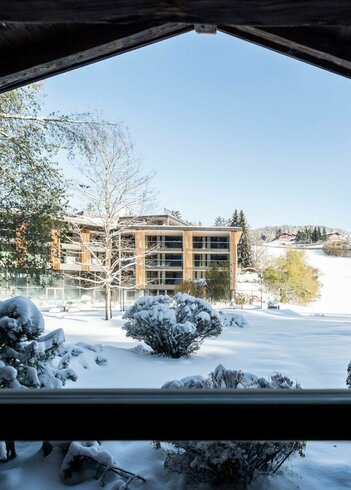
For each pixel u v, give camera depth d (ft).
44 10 4.13
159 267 47.09
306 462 8.05
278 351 18.30
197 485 7.27
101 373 14.11
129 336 19.89
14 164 19.03
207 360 17.03
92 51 6.59
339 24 4.09
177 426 3.28
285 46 6.71
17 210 19.56
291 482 7.29
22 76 6.86
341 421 3.26
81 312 34.94
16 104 18.85
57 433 3.25
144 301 20.92
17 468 7.92
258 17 4.10
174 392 3.43
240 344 20.56
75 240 36.27
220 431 3.27
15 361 9.23
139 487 7.32
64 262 36.19
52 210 20.52
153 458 8.18
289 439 3.25
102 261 38.60
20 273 20.34
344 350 18.19
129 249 44.34
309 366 15.12
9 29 6.25
